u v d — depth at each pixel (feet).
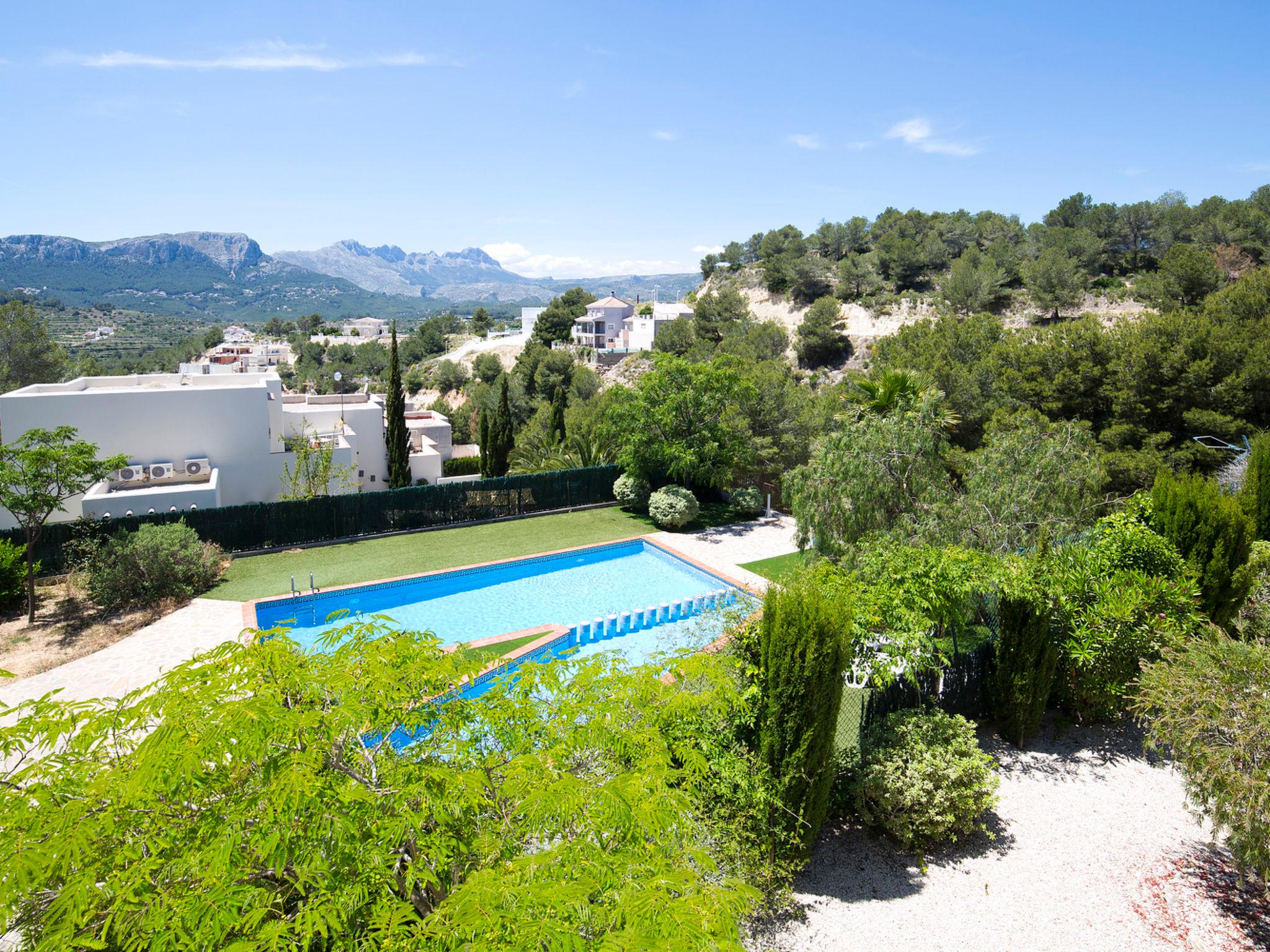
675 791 15.40
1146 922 26.08
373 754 15.93
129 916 11.57
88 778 13.33
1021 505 49.21
